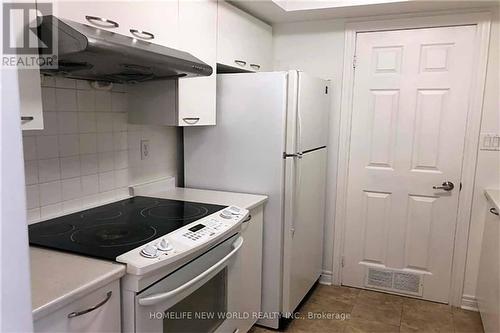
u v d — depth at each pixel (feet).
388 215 9.42
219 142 7.80
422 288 9.25
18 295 2.27
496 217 7.02
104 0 4.62
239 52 8.17
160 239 4.69
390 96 9.09
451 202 8.80
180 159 8.50
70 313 3.46
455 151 8.65
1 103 2.11
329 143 9.80
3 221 2.16
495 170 8.37
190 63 5.48
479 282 8.41
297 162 7.54
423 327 7.97
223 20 7.45
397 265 9.46
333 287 9.96
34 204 5.35
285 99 7.22
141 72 5.50
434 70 8.64
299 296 8.39
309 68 9.82
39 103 3.83
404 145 9.08
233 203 6.79
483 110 8.34
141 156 7.37
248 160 7.59
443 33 8.48
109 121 6.56
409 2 7.92
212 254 5.35
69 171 5.85
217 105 7.70
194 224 5.40
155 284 4.27
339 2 8.30
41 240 4.66
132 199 6.95
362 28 9.14
